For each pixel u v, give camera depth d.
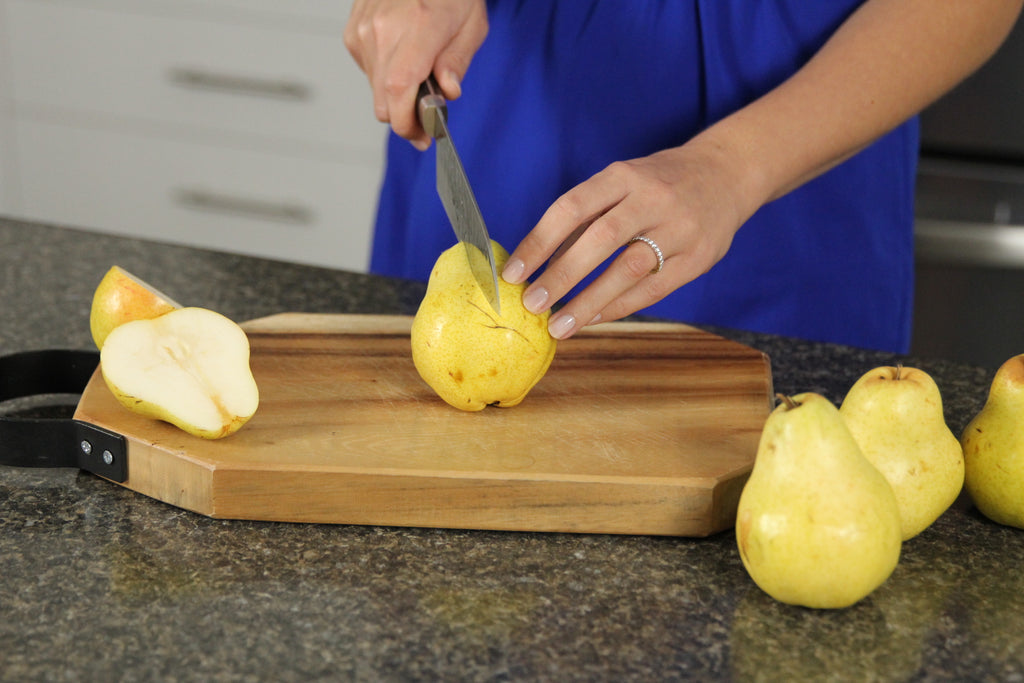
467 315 0.66
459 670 0.46
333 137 2.11
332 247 2.19
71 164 2.30
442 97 0.83
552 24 1.04
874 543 0.48
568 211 0.65
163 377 0.62
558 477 0.59
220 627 0.49
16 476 0.64
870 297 1.11
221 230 2.25
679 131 1.04
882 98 0.81
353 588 0.53
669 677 0.46
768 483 0.49
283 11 2.05
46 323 0.91
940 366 0.89
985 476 0.58
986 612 0.51
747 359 0.82
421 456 0.61
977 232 1.52
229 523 0.59
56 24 2.20
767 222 1.05
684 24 1.01
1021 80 1.47
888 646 0.48
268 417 0.67
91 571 0.53
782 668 0.47
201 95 2.16
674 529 0.59
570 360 0.81
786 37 0.99
